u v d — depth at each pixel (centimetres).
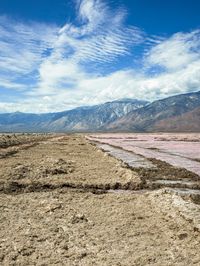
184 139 13938
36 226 1834
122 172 3606
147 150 7675
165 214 2062
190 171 4181
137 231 1788
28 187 2903
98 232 1764
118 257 1458
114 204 2342
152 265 1382
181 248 1568
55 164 4138
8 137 10156
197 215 1917
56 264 1385
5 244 1570
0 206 2227
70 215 2039
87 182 3164
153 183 3275
